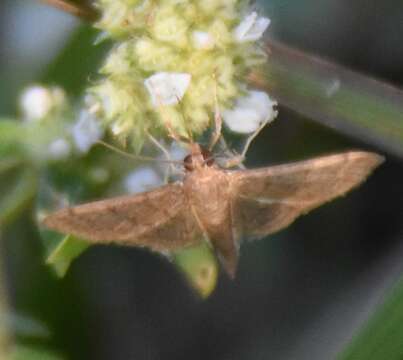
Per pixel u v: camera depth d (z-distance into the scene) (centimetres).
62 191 13
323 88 13
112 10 13
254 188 13
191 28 13
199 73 13
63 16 14
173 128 13
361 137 13
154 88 13
